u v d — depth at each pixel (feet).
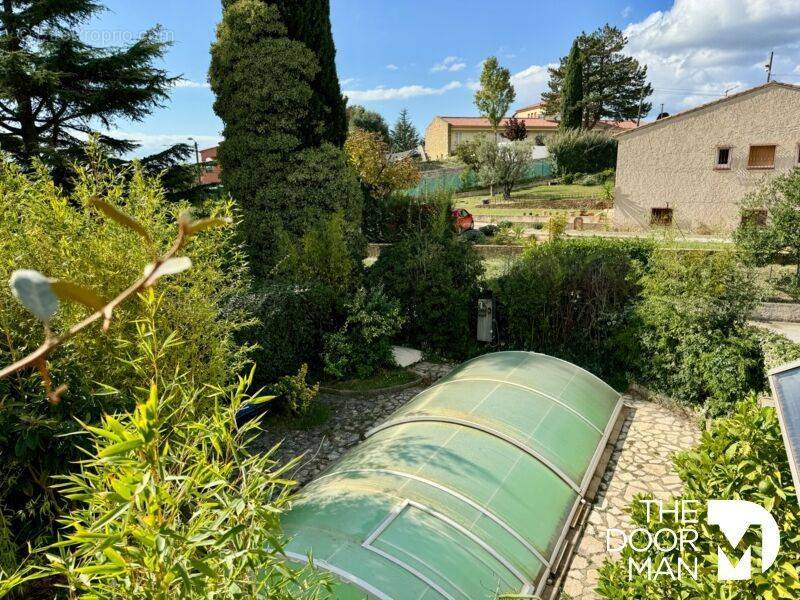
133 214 21.67
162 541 5.92
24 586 13.96
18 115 47.06
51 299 1.82
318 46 54.24
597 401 31.55
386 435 25.12
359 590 14.58
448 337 45.75
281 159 52.08
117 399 17.40
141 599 6.42
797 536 11.80
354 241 50.42
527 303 42.78
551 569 19.66
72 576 7.29
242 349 26.14
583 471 25.05
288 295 37.81
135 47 49.83
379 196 99.25
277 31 50.11
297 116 51.96
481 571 16.79
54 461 14.61
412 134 270.26
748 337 33.45
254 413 34.14
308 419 35.19
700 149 86.17
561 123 180.24
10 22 45.70
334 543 16.42
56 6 46.24
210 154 177.99
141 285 2.24
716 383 33.24
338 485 20.39
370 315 42.11
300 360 39.68
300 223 51.57
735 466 13.88
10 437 14.34
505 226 99.71
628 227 92.68
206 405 21.57
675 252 41.06
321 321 41.60
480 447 23.20
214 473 7.52
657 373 37.01
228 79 51.19
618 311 40.45
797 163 80.48
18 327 17.04
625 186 92.17
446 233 48.67
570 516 22.34
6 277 16.85
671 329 35.99
